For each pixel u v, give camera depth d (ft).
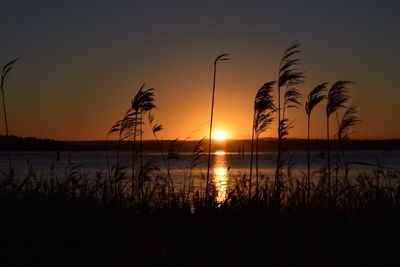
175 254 29.91
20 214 32.24
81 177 44.52
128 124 43.45
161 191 41.81
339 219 35.06
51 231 31.09
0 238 30.01
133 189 42.34
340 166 45.32
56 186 40.42
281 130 42.11
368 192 40.34
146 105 44.01
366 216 34.91
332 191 40.60
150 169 42.68
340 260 29.91
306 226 32.71
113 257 29.94
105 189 39.27
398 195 37.86
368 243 31.24
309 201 37.88
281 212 35.01
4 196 36.14
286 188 41.37
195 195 40.14
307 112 45.44
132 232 32.81
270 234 30.76
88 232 31.68
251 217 32.45
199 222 33.14
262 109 43.21
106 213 34.24
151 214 37.42
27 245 29.84
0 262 28.37
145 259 29.73
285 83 42.63
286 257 29.35
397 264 29.30
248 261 28.84
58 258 29.14
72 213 33.24
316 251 30.19
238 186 39.29
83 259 29.37
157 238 32.12
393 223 33.24
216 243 30.83
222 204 36.19
